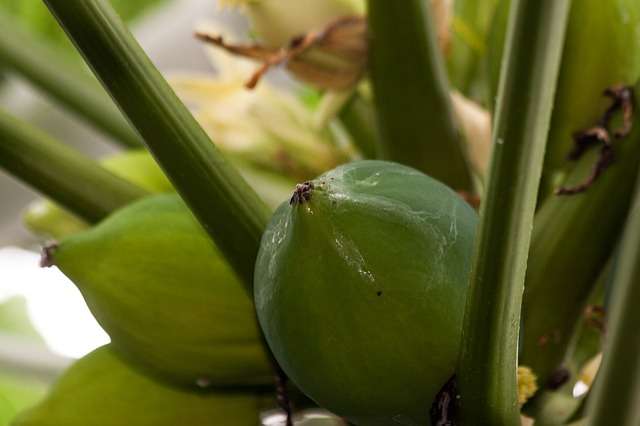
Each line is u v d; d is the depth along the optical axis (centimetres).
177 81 162
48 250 136
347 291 122
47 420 140
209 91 162
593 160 140
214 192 127
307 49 147
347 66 147
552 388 139
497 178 117
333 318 122
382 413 125
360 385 123
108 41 125
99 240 136
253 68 163
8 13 204
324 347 123
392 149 147
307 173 159
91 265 136
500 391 120
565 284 139
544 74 115
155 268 135
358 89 157
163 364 138
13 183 205
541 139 117
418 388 123
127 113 126
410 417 125
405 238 122
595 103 142
